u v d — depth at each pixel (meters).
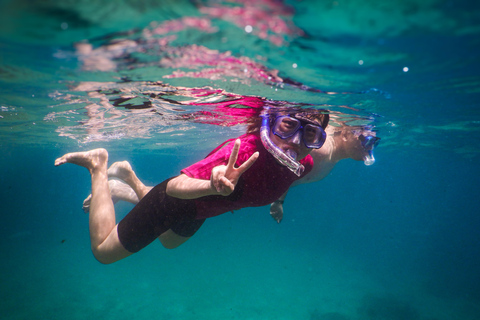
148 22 0.82
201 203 1.04
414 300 4.90
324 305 4.33
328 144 1.75
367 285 5.67
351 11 0.77
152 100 1.92
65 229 16.14
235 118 2.57
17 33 0.88
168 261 6.81
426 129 3.21
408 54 1.03
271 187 1.04
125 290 4.53
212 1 0.73
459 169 9.62
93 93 1.69
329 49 0.99
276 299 4.39
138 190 1.34
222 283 5.05
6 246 8.91
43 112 2.30
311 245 12.02
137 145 5.73
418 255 10.96
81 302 3.92
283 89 1.53
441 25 0.84
